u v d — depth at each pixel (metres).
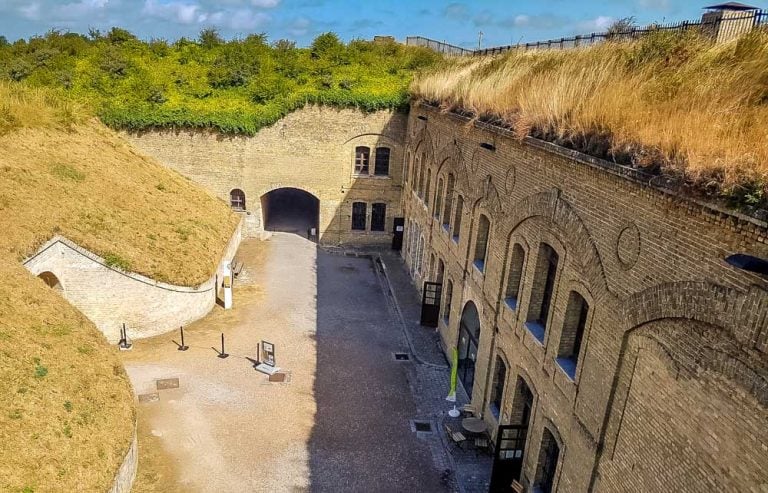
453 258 18.36
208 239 23.61
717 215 6.44
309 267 27.23
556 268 10.83
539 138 11.52
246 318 21.45
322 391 16.91
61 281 18.22
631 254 8.23
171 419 15.20
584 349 9.63
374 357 19.06
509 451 12.65
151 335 19.55
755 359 5.96
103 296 18.66
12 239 16.34
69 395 12.23
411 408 16.30
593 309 9.34
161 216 23.09
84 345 14.06
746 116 7.37
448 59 31.08
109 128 27.72
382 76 30.62
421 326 21.22
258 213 29.81
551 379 10.90
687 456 6.99
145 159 27.41
